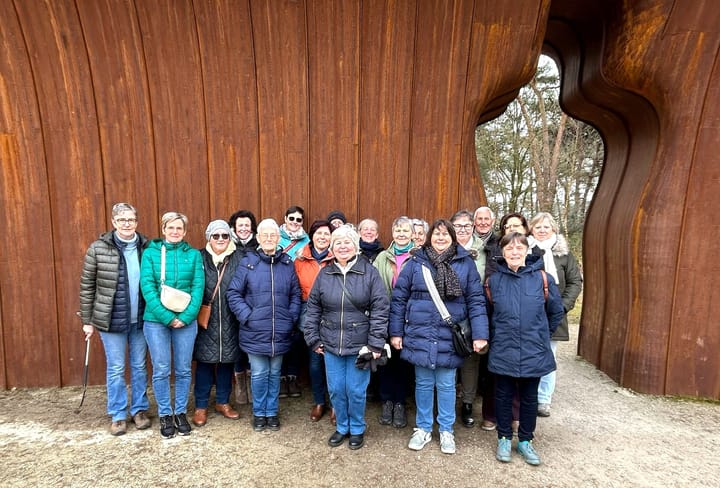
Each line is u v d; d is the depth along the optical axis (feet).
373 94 12.71
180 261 9.32
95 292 9.31
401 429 10.14
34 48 11.46
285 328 9.62
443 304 8.79
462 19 12.22
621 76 12.36
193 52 12.05
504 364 8.55
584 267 16.43
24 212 11.98
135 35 11.75
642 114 13.16
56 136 11.94
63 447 9.19
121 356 9.59
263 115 12.57
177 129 12.36
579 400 12.19
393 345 9.25
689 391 12.53
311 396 12.00
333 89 12.62
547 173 41.86
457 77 12.63
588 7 13.16
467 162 13.05
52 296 12.23
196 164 12.51
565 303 10.61
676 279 12.43
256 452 9.06
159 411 9.59
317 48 12.39
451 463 8.78
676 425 10.77
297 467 8.57
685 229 12.33
